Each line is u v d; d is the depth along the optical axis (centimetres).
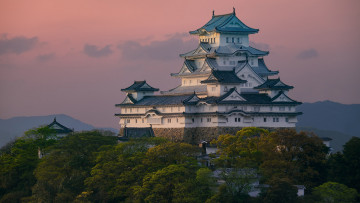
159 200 18012
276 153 19575
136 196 18412
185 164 19225
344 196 17650
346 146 19088
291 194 17575
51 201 19700
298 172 18975
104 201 19125
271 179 18050
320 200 17675
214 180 18275
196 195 17812
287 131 19950
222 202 17362
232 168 18725
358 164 18562
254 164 18862
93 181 19550
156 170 19275
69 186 19875
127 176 19288
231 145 19838
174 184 18162
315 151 19588
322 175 19338
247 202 17538
